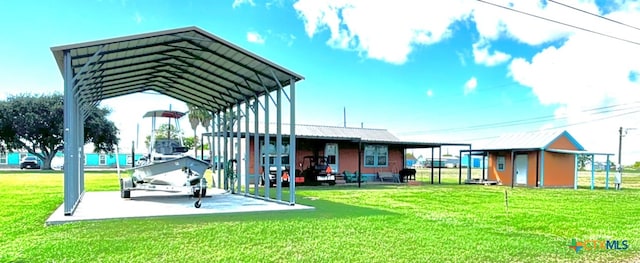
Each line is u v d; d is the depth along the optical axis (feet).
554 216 28.43
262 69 32.73
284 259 15.42
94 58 25.12
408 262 15.28
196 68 36.42
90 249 16.44
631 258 16.48
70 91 24.13
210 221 23.66
